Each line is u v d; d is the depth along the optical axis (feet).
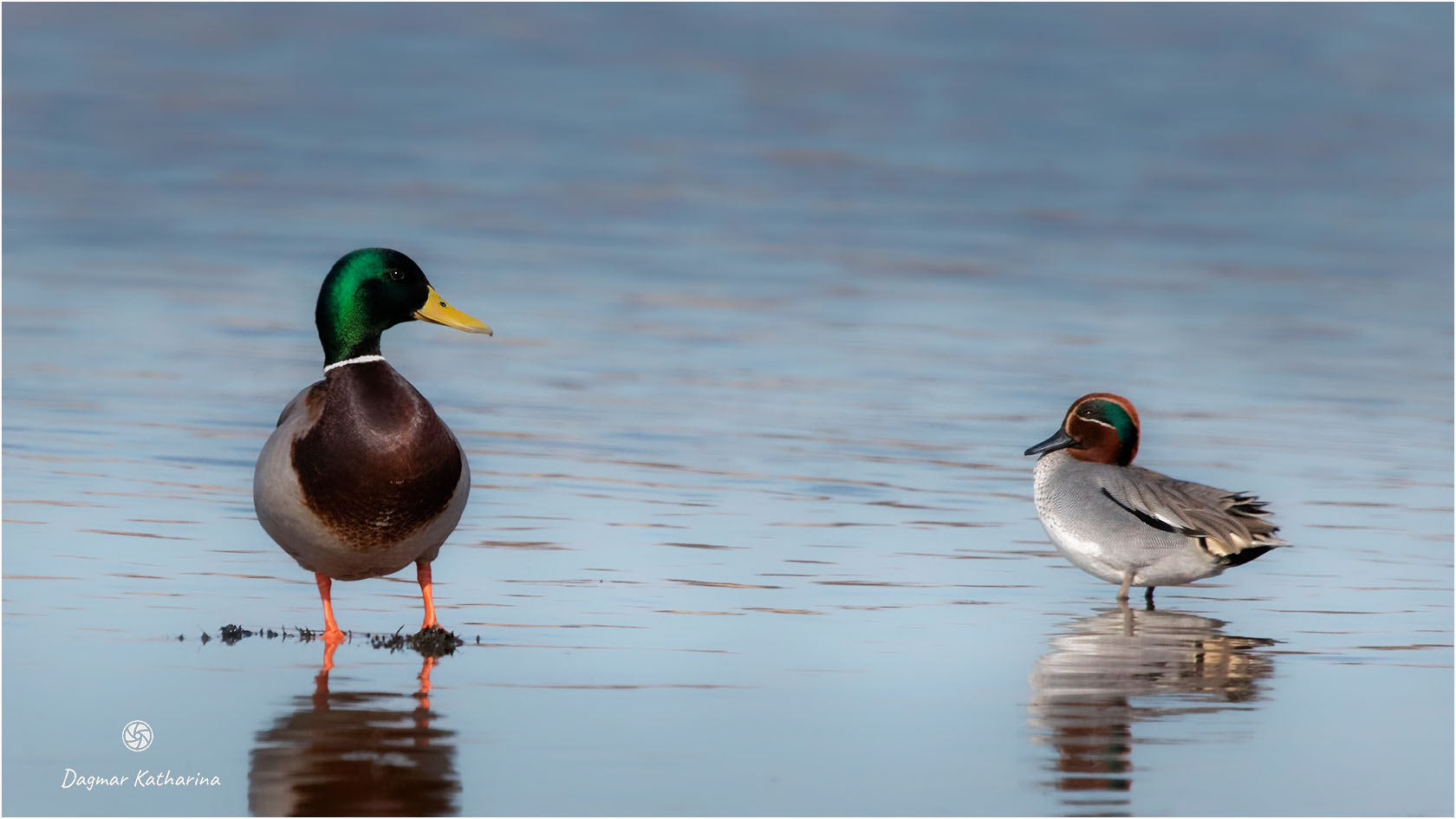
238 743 27.20
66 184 100.83
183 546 39.37
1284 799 25.75
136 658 31.50
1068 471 40.65
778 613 35.65
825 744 27.63
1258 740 28.37
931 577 39.06
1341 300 80.94
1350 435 54.95
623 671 31.48
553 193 103.71
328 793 25.26
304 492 32.48
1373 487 48.39
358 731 27.81
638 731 28.12
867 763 26.84
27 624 33.24
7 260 78.43
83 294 71.67
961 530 43.39
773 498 45.44
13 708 28.53
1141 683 31.60
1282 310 77.82
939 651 33.37
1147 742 28.22
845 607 36.35
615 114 134.51
